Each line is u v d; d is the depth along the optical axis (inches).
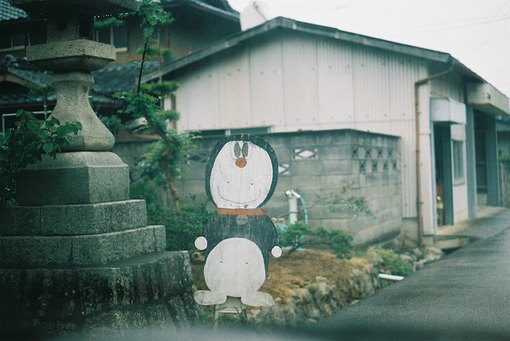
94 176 174.9
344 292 293.0
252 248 168.9
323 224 358.6
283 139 371.2
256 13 581.3
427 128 476.7
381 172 426.9
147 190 346.9
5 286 167.6
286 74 511.2
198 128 534.0
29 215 175.3
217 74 529.7
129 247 181.3
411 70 478.6
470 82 634.8
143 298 168.6
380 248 417.1
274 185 169.9
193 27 670.5
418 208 477.1
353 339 190.2
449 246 475.8
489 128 804.0
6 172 177.8
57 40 187.6
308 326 227.1
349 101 495.2
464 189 637.9
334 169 357.4
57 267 165.9
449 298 242.2
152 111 291.3
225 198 171.8
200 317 195.2
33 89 399.5
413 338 183.3
